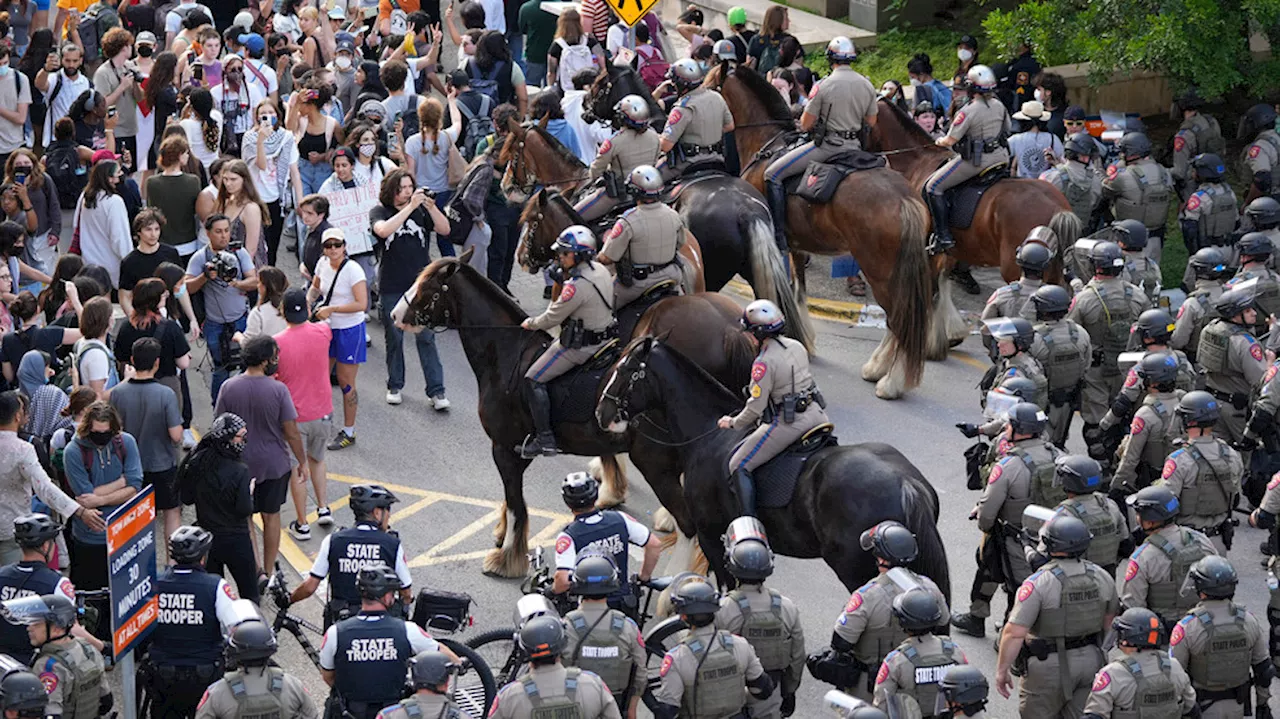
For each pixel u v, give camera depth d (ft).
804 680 33.81
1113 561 30.89
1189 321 42.42
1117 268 40.65
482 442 46.55
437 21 79.77
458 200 51.31
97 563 33.83
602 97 52.06
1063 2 57.77
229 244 45.75
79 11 73.05
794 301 43.70
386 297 47.44
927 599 25.43
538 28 74.08
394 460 45.24
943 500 41.98
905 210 45.32
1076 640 27.94
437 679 23.50
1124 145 48.65
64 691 25.91
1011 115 61.57
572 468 44.93
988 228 46.83
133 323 39.83
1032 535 29.86
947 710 23.88
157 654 27.86
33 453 33.30
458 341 53.88
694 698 25.32
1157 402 35.50
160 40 75.15
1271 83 57.21
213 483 32.76
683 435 33.96
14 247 46.09
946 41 73.87
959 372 50.60
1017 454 32.68
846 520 29.81
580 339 36.32
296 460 39.99
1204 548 29.86
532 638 23.82
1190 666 27.66
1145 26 54.65
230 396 36.06
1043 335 38.24
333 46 71.82
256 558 37.58
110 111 60.95
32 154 52.13
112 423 33.45
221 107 60.03
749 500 31.55
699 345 36.81
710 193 44.39
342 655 26.25
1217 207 48.93
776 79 59.52
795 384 31.48
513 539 38.42
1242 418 39.14
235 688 24.67
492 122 58.29
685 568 37.24
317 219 47.65
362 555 29.76
